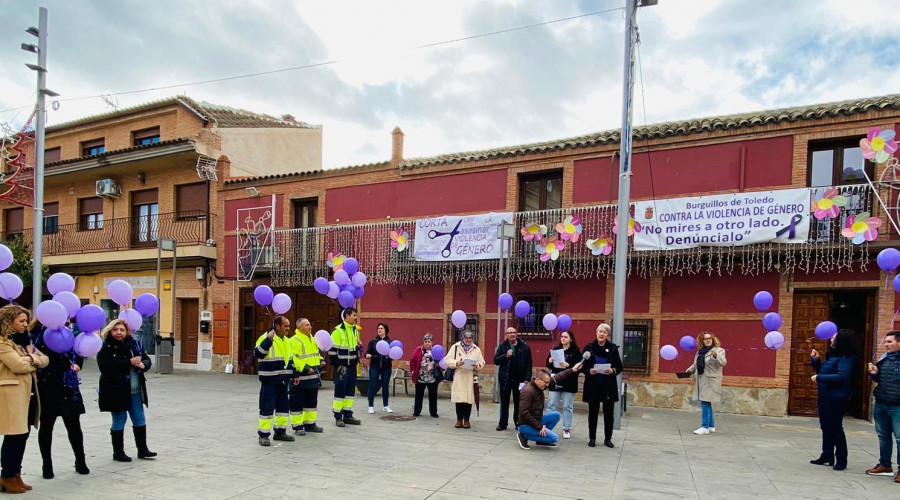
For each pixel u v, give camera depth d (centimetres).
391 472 602
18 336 515
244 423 867
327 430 830
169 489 531
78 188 2006
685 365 1088
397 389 1345
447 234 1291
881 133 848
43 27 1134
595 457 690
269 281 1593
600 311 1169
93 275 1953
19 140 1465
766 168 1038
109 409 609
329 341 822
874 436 845
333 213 1514
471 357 882
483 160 1312
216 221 1703
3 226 2227
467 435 812
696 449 744
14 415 502
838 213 930
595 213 1159
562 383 788
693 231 1044
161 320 1780
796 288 1015
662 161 1127
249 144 1862
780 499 531
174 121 1819
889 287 943
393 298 1409
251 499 507
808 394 1011
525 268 1212
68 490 523
